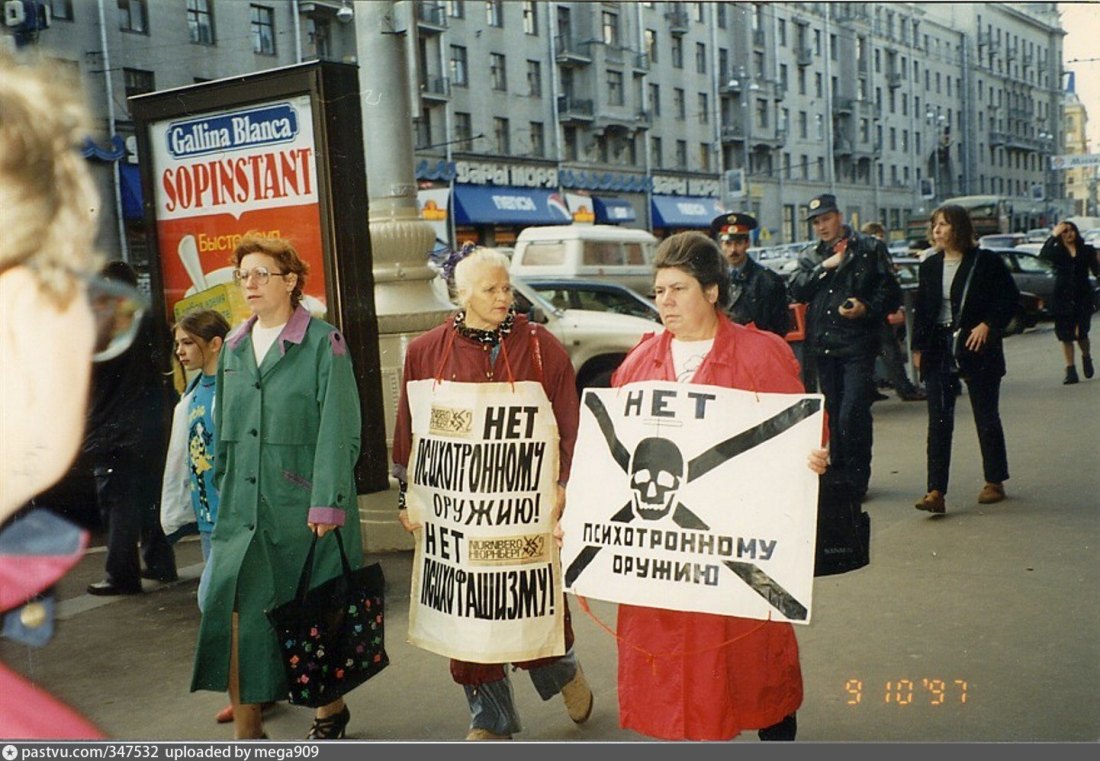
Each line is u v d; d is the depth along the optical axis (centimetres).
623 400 269
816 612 416
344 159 454
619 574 264
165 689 369
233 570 311
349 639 310
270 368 316
